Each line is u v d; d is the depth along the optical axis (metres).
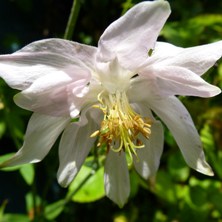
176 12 0.17
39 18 0.17
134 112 0.09
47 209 0.12
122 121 0.09
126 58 0.08
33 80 0.08
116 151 0.09
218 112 0.12
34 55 0.07
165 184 0.13
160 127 0.09
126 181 0.10
